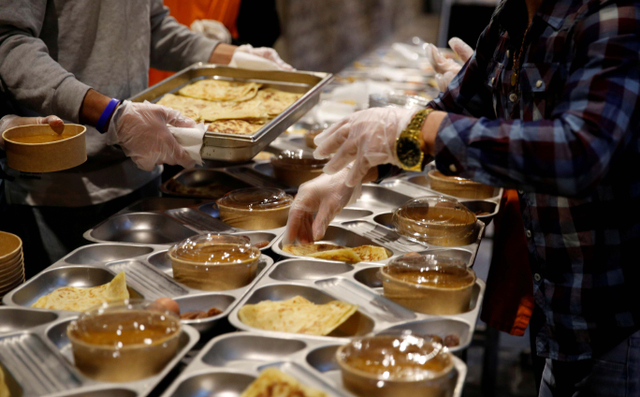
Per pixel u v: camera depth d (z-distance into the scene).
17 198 1.96
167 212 1.72
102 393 0.88
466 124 1.10
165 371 0.93
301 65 7.25
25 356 1.00
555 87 1.18
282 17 6.72
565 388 1.41
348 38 8.68
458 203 1.68
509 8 1.30
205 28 2.99
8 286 1.25
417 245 1.56
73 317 1.11
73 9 1.78
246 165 2.23
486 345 2.45
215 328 1.12
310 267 1.40
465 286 1.19
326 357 1.03
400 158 1.21
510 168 1.04
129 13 1.92
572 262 1.26
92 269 1.33
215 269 1.26
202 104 2.10
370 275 1.38
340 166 1.33
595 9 1.05
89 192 1.94
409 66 4.33
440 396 0.91
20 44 1.59
